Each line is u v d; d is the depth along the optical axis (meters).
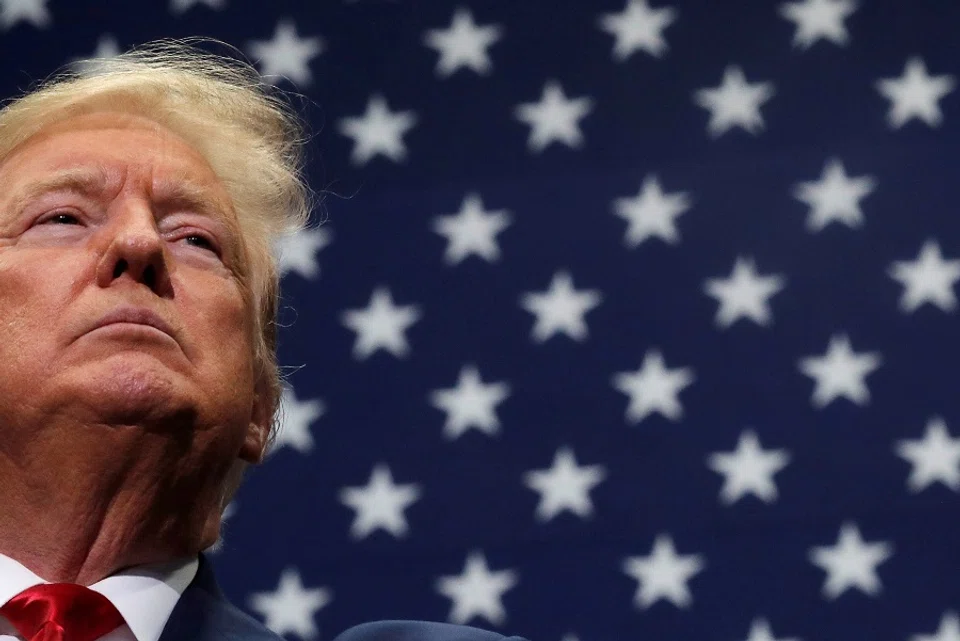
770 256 5.54
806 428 5.29
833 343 5.39
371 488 5.46
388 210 5.86
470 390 5.54
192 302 2.88
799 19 5.89
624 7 6.05
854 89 5.74
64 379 2.70
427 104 6.02
